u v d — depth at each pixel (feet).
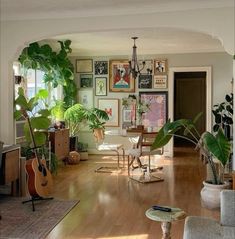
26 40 15.74
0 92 16.05
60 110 23.38
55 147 21.12
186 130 13.96
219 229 8.29
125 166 22.39
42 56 20.31
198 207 13.79
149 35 20.13
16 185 15.39
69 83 25.34
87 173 20.31
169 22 14.11
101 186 17.22
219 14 13.60
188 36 20.51
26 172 14.75
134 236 10.85
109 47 24.64
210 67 25.09
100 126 24.94
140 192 16.11
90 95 27.12
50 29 15.47
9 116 16.10
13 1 13.67
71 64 26.48
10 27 15.84
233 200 8.74
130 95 26.43
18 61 18.80
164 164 23.21
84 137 27.25
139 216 12.72
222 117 22.31
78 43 22.93
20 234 10.93
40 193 14.02
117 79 26.66
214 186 13.25
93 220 12.29
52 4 14.05
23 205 13.94
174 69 25.68
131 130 19.70
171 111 25.88
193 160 24.72
